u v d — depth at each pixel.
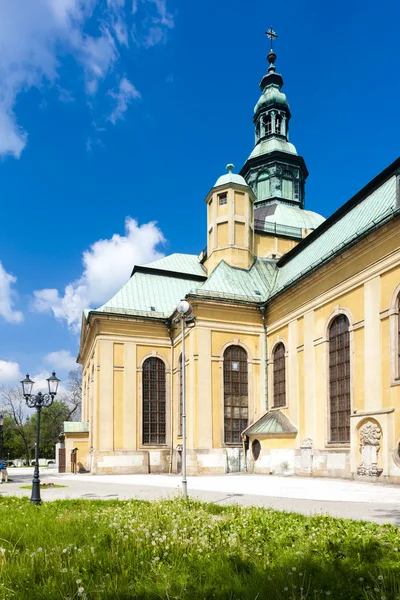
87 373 47.38
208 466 32.59
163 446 37.56
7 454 100.12
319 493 18.17
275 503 15.05
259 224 44.16
